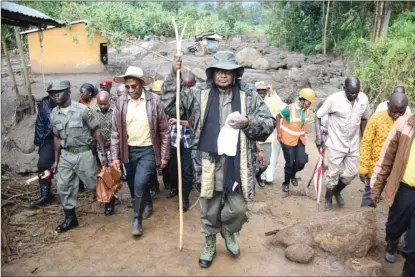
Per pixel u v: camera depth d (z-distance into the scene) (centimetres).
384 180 339
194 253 369
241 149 311
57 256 364
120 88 467
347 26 1775
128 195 530
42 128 480
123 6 1477
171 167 487
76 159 405
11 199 495
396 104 380
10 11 541
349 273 337
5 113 822
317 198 502
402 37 1079
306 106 521
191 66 1522
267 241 393
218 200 328
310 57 2098
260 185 574
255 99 314
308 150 793
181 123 460
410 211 317
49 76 1365
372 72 970
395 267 355
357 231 368
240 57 1894
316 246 368
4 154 690
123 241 393
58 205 488
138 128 402
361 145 420
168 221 443
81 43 1454
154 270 340
